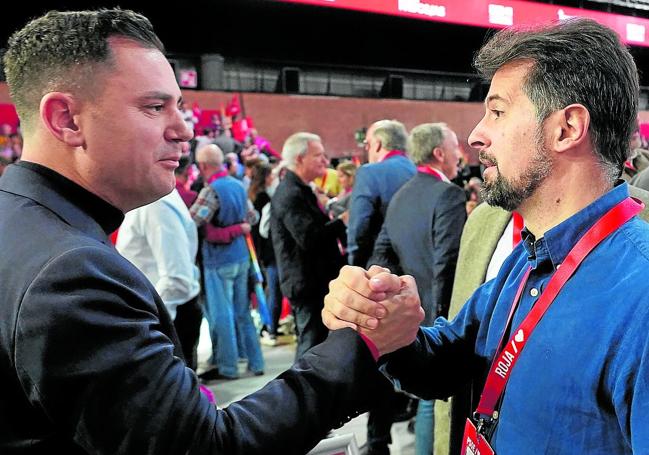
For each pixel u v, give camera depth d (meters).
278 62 7.18
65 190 0.71
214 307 3.18
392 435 2.54
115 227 0.77
